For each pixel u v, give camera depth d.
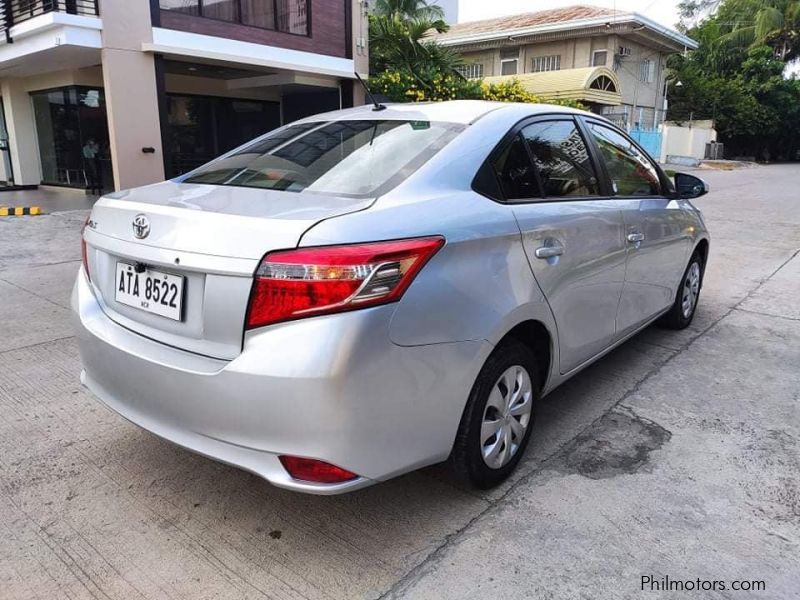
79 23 10.28
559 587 2.27
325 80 14.82
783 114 36.97
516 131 3.00
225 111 15.83
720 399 3.83
